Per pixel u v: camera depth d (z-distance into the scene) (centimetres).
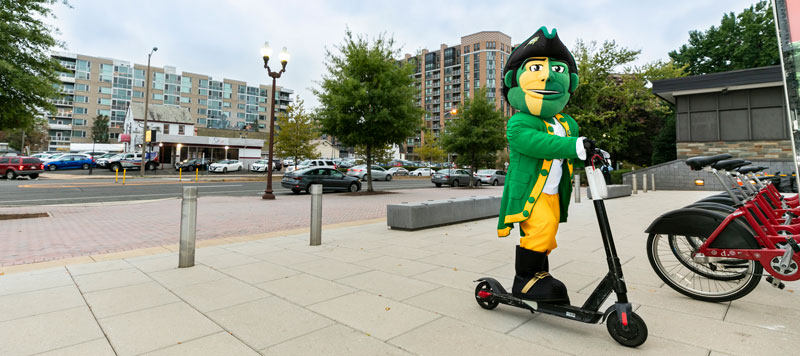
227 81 10062
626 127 2858
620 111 2666
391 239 605
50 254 519
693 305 294
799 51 183
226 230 736
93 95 8356
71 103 8131
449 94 10575
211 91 9800
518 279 267
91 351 219
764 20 2959
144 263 442
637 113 3047
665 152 3156
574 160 273
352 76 1717
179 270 409
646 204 1182
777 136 1675
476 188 2392
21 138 6606
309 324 260
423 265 432
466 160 3194
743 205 297
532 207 257
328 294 326
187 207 423
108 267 423
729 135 1773
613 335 225
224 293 329
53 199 1370
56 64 914
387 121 1725
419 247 539
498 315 275
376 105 1725
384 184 2870
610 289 230
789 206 362
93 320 266
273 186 2258
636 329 216
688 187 1850
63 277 380
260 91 10625
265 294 326
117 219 891
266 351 220
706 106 1831
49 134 7912
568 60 273
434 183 2627
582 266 423
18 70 798
